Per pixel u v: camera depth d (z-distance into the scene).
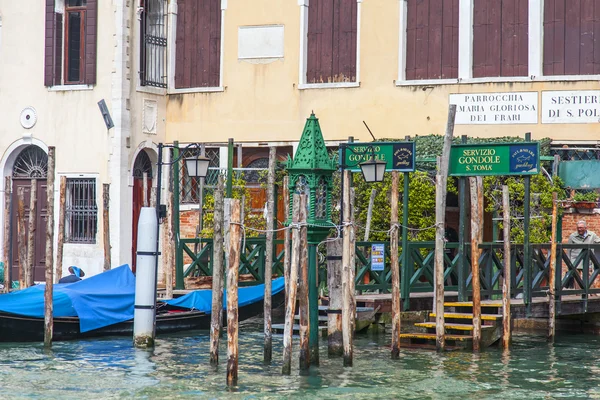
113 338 19.27
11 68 26.83
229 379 14.76
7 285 22.69
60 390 14.60
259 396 14.23
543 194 21.69
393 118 24.39
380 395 14.40
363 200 22.56
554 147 22.94
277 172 24.22
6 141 26.84
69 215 26.11
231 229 14.36
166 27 26.67
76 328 18.97
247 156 26.14
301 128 25.30
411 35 24.41
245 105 25.84
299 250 15.33
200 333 20.12
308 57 25.38
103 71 25.73
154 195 20.67
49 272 18.03
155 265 18.36
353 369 16.05
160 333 19.73
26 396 14.25
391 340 18.33
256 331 20.66
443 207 17.48
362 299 19.78
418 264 20.00
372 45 24.64
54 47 26.38
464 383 15.25
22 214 21.86
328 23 25.17
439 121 23.94
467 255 19.33
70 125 26.11
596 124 22.72
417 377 15.59
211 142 26.11
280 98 25.52
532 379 15.64
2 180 26.86
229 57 26.05
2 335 18.38
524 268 19.00
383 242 20.44
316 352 16.19
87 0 25.97
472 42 23.80
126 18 25.62
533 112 23.16
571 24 23.02
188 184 26.06
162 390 14.59
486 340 18.11
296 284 15.34
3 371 15.93
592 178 21.89
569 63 23.02
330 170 16.05
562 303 19.70
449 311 18.81
